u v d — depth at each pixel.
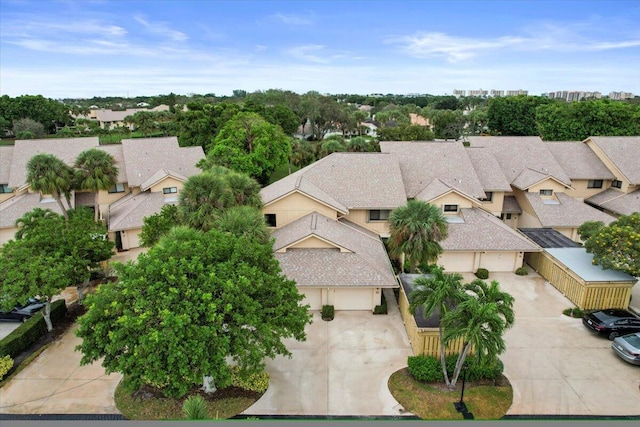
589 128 53.88
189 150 44.44
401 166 36.62
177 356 13.46
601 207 37.66
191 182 24.39
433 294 16.50
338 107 101.44
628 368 19.05
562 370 18.89
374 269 23.83
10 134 85.81
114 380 18.47
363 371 18.97
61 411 16.47
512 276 28.69
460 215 31.64
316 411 16.44
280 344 16.09
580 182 39.44
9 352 19.62
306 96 104.88
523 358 19.77
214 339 14.20
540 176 35.72
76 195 39.41
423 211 24.00
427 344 19.17
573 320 23.09
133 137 93.44
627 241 22.91
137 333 14.05
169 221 27.06
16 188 37.22
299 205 28.67
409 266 27.92
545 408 16.47
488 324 15.38
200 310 14.25
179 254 15.99
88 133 91.56
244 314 15.23
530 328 22.31
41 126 82.00
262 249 17.86
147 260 15.73
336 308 24.34
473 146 41.91
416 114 128.12
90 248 23.41
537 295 25.91
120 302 14.62
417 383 17.89
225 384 14.41
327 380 18.34
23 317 23.62
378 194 31.56
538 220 33.66
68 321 23.47
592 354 20.09
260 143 44.91
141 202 35.28
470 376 17.98
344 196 31.38
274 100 103.62
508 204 37.12
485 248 28.22
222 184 24.77
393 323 23.02
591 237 24.83
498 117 82.19
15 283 19.89
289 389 17.75
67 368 19.33
